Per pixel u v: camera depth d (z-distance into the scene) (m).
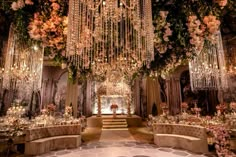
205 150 5.29
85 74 3.55
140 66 3.50
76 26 2.38
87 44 2.66
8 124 5.40
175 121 7.07
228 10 2.54
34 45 2.87
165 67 3.27
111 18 2.62
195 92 12.88
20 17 2.41
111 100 15.39
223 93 10.42
